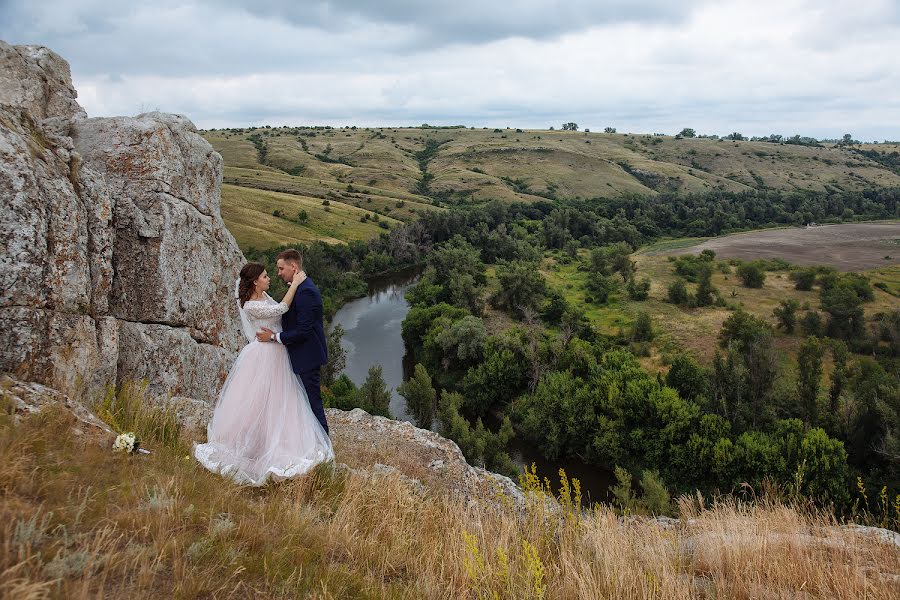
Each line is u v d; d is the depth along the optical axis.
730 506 5.90
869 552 4.73
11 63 7.96
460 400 36.88
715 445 30.73
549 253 107.38
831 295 62.31
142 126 8.29
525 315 65.94
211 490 4.11
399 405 43.62
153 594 2.61
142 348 7.60
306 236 96.06
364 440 9.76
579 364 43.06
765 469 28.77
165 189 8.34
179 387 8.27
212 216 10.15
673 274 87.69
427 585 3.52
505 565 3.67
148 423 5.58
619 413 34.09
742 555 4.41
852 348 55.88
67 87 8.88
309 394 5.41
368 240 99.25
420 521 4.96
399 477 6.04
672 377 40.66
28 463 3.38
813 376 36.69
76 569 2.51
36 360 5.33
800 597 3.86
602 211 135.38
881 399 32.56
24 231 5.32
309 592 3.05
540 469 35.53
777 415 37.41
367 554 3.89
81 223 6.29
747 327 52.84
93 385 6.29
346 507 4.47
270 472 4.74
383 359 54.38
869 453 31.91
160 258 8.05
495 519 5.20
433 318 58.09
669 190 184.75
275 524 3.83
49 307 5.60
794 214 134.75
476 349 48.09
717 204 140.12
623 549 4.41
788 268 86.50
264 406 5.07
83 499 3.21
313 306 5.18
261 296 5.20
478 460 31.23
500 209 121.75
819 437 29.05
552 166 199.88
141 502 3.42
